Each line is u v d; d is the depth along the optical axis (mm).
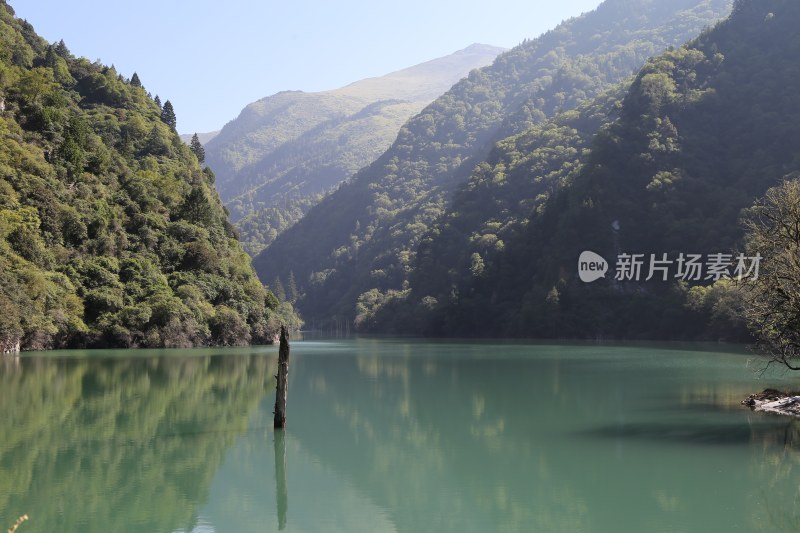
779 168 116938
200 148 174250
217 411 36656
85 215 98438
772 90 135625
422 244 192000
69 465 24609
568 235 136750
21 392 42938
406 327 180625
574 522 18922
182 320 98438
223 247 122875
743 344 96250
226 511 20031
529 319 134875
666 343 104500
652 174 134875
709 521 18781
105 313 91500
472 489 22406
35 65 147375
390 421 34719
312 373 60000
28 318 79312
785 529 18109
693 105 141750
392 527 18625
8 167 91625
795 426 31672
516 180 189875
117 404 38500
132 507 20203
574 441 29359
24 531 18016
